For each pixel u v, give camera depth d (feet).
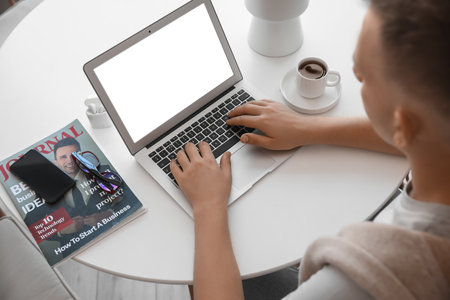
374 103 1.60
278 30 3.65
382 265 1.54
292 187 3.11
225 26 4.06
